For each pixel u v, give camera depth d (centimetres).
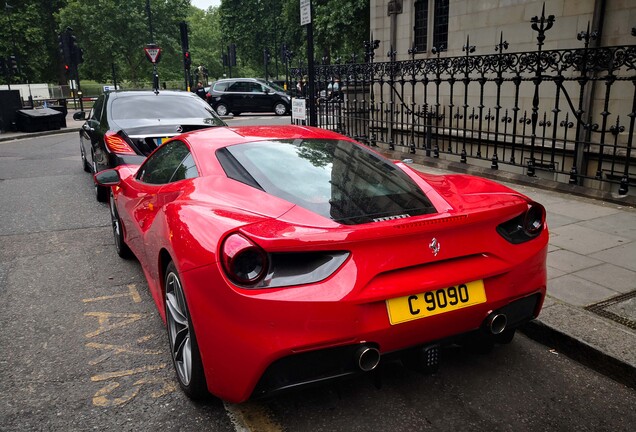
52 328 357
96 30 5425
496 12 1056
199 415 257
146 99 777
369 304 216
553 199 638
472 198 266
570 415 252
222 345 217
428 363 241
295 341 206
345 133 1149
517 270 250
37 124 1859
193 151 318
